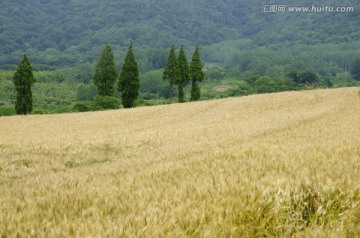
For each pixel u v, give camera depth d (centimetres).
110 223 375
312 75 18975
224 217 420
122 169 930
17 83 6888
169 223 379
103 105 7512
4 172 1205
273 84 16600
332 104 4009
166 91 19600
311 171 631
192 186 552
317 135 1430
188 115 4266
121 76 7338
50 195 556
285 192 481
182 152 1208
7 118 5047
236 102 5256
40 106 14062
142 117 4412
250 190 498
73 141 2222
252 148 1046
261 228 407
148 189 568
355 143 1012
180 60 8338
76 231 349
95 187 616
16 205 492
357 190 500
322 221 428
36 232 363
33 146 1930
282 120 2556
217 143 1454
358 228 416
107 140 2150
